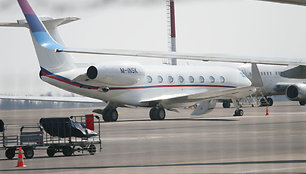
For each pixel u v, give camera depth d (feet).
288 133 254.68
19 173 147.13
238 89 397.39
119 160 170.09
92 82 387.96
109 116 419.54
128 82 397.39
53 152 192.44
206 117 437.58
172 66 448.24
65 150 192.44
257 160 158.51
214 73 469.57
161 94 431.02
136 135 267.39
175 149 196.85
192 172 138.10
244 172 134.92
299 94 566.36
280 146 196.85
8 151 190.29
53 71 384.06
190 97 416.26
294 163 149.69
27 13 335.26
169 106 428.15
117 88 403.54
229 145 204.74
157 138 246.68
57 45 332.80
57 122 202.28
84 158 180.65
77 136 203.62
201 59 189.98
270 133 256.52
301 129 279.90
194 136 250.37
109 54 193.67
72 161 172.96
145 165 155.43
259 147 194.80
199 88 457.27
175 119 416.46
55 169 153.17
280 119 376.07
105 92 399.24
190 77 451.94
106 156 184.03
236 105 443.73
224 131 274.98
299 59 190.90
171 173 137.49
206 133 265.13
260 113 490.08
